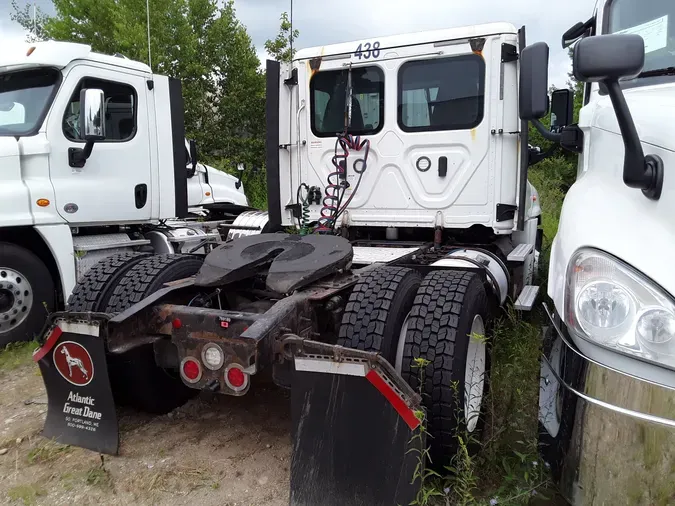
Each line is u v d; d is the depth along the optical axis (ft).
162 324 9.95
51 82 18.37
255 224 26.63
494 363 11.79
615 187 8.02
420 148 15.39
